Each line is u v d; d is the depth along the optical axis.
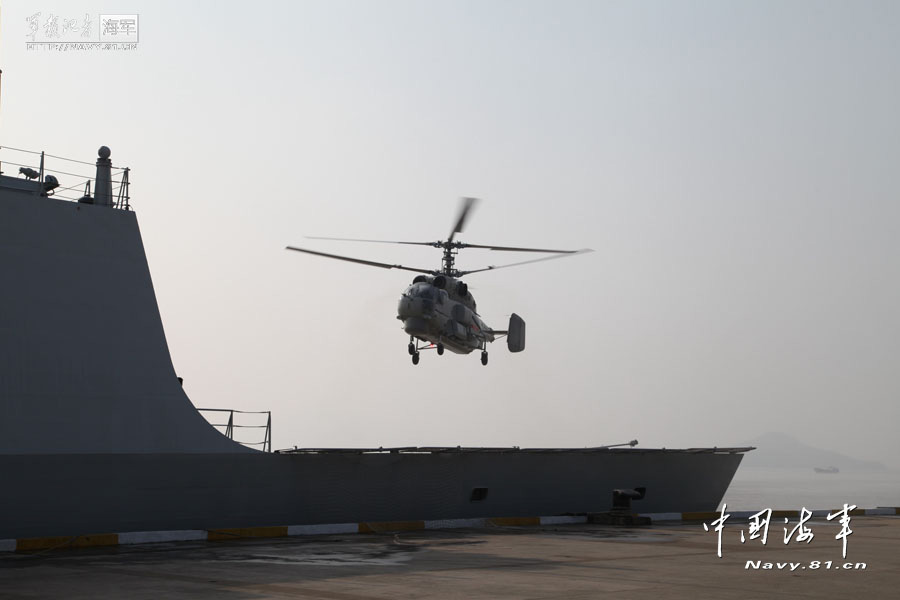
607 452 27.73
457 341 34.78
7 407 16.97
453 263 37.34
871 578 13.51
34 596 11.08
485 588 11.98
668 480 29.52
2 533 16.91
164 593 11.33
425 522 22.92
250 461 20.45
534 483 26.25
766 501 176.00
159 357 19.14
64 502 17.64
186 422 19.41
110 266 18.64
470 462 24.80
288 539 19.42
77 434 17.75
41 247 17.70
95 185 19.23
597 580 12.96
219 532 19.34
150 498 18.83
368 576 13.11
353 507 22.50
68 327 17.86
